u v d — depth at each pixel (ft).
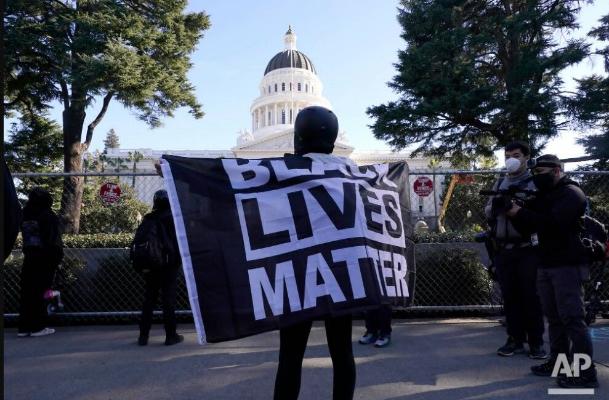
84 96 56.70
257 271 5.73
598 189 20.68
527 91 51.21
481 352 13.47
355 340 15.01
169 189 5.83
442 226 25.00
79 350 14.14
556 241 10.33
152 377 11.39
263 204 5.99
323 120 6.53
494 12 62.44
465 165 69.10
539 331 12.60
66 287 18.52
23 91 61.93
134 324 18.51
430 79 58.34
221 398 9.93
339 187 6.27
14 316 17.80
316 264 5.87
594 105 51.16
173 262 14.73
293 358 6.13
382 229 6.61
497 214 11.22
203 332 5.40
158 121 70.69
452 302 18.83
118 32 58.70
